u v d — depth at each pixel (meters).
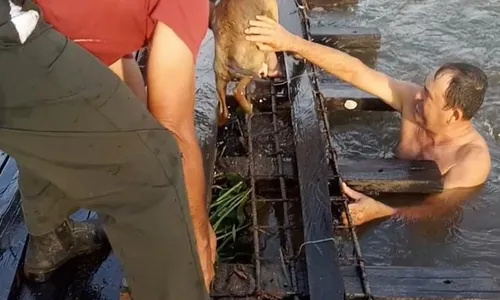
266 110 3.86
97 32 1.99
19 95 1.84
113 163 1.93
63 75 1.84
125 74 2.53
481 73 3.79
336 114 4.38
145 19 1.97
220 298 2.67
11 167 3.24
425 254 3.38
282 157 3.49
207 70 3.93
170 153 1.97
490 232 3.52
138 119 1.92
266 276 2.78
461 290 2.88
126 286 2.55
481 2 5.91
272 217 3.16
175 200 1.98
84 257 2.80
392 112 4.38
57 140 1.89
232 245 3.10
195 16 1.94
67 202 2.40
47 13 1.97
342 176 3.70
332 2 5.79
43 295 2.66
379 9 5.79
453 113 3.78
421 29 5.56
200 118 3.54
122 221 1.99
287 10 4.66
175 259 2.03
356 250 3.05
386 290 2.88
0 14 1.82
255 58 3.38
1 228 2.91
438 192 3.71
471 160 3.79
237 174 3.43
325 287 2.68
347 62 4.02
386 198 3.70
